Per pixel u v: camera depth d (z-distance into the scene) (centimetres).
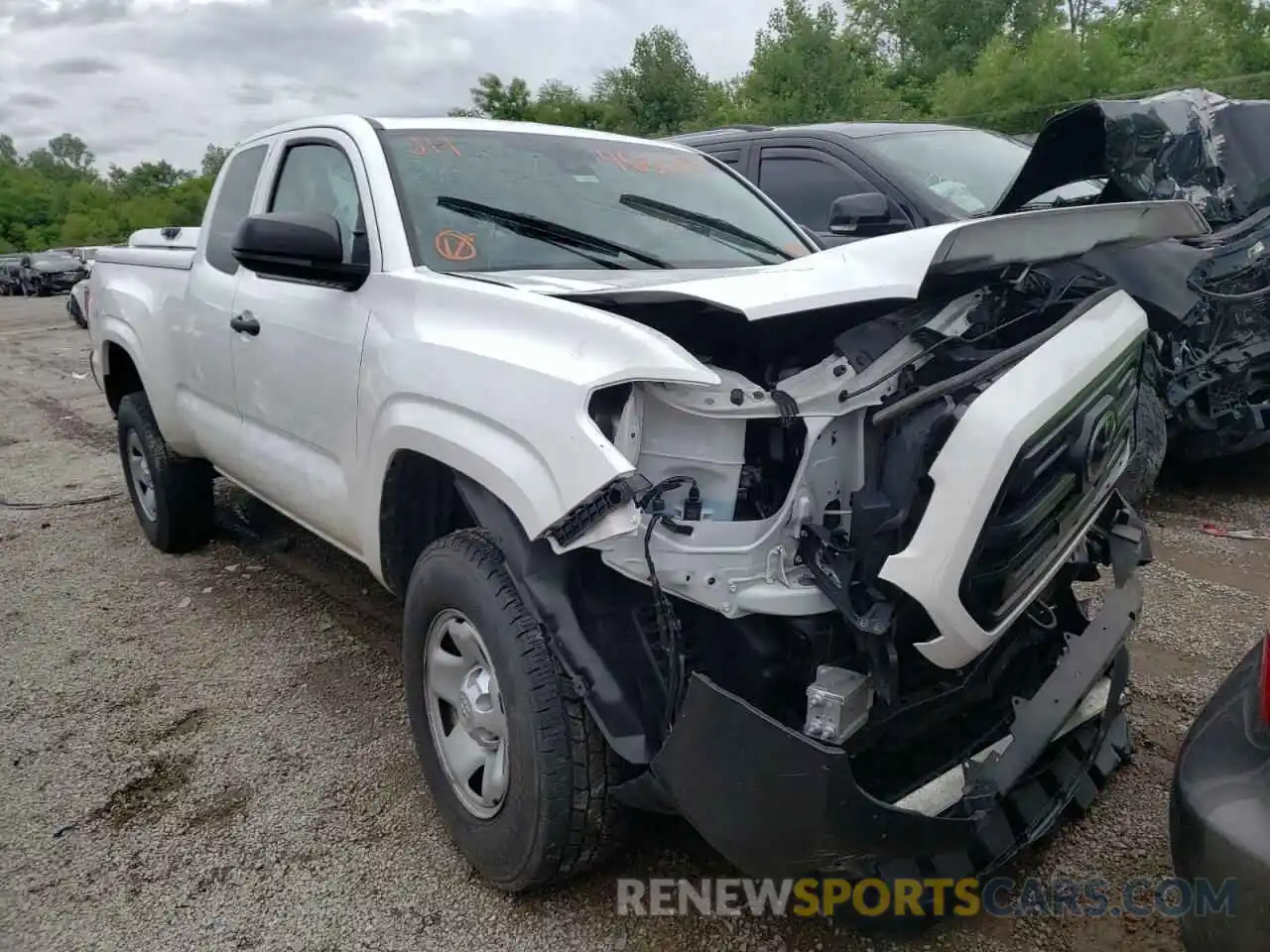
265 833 303
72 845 302
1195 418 538
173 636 445
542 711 239
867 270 230
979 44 3900
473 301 268
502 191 340
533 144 369
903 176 574
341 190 352
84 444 873
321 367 328
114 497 679
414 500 306
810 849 204
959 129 665
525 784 244
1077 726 274
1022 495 227
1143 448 486
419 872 283
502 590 247
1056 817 261
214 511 561
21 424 989
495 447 242
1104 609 278
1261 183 577
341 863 288
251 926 265
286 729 362
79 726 370
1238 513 550
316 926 264
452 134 357
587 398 221
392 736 354
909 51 4072
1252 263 506
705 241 351
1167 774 311
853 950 248
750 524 225
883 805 206
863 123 657
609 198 357
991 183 598
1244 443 543
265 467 384
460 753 277
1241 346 521
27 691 398
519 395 237
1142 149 513
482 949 253
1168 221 275
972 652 225
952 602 214
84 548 570
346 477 324
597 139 394
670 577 223
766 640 232
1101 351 246
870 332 235
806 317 240
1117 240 270
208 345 420
